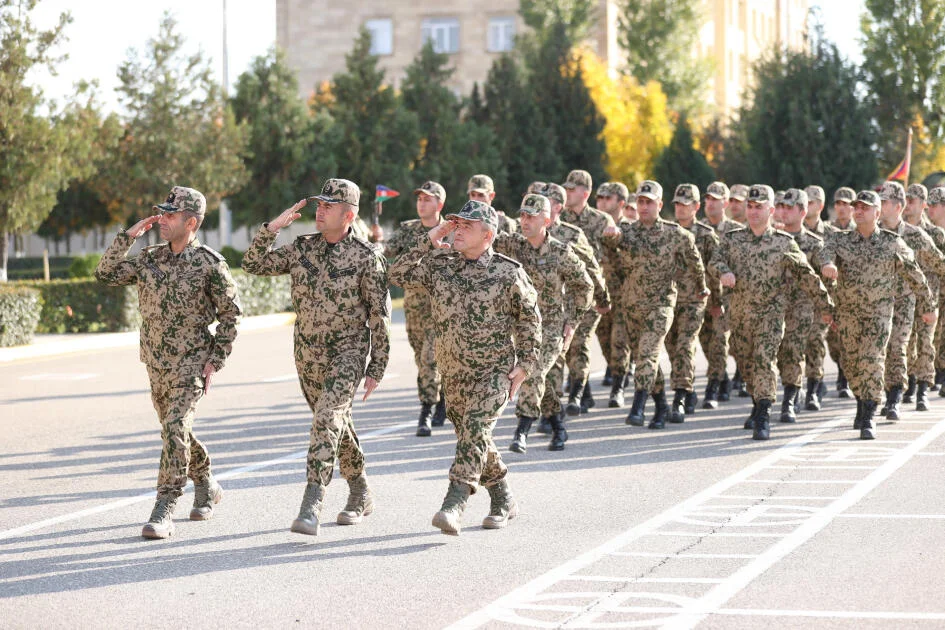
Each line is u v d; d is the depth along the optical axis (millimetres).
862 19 69625
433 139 56969
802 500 11875
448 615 8289
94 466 14188
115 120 41125
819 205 19844
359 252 10375
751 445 15086
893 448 14750
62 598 8773
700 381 22016
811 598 8602
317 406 10289
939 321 20047
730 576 9195
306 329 10422
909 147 34875
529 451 14703
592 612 8320
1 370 25609
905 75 68062
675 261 16359
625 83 70062
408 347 29469
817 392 18203
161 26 49625
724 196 20469
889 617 8148
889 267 15664
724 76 101250
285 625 8125
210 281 10547
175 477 10586
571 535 10562
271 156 53719
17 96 36031
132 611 8461
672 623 8055
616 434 15922
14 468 14109
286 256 10508
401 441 15586
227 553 10008
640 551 9984
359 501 11078
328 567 9562
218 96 50656
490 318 10188
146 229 10695
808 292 15641
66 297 34406
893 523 10859
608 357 19672
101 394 21156
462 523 11055
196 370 10602
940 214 19875
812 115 59281
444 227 10250
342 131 54250
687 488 12508
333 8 87375
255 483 12969
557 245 14047
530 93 59531
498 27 84562
